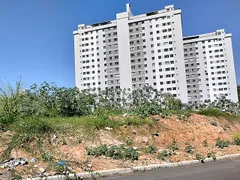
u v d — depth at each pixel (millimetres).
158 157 8344
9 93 10203
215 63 74812
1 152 7152
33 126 8359
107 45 73812
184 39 78375
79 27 77812
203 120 13094
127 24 72500
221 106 19234
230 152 9734
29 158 7062
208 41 76125
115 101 14438
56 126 8867
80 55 76500
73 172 6570
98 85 73500
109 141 8984
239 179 6484
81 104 11945
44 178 6129
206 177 6668
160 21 70000
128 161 7727
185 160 8406
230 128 13742
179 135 10703
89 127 9445
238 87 75312
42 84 11289
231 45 74562
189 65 76875
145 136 9984
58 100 11367
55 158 7195
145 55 70000
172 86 67062
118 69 71875
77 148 7988
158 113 12281
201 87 75000
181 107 15609
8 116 9156
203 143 10648
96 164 7262
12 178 6004
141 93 14938
